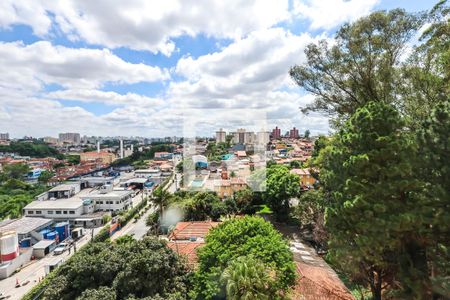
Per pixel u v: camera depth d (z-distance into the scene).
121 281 10.42
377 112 8.75
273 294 9.88
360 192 8.60
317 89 16.66
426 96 11.45
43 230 35.62
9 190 59.38
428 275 7.99
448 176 7.67
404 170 8.08
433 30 12.14
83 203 44.88
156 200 29.12
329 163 10.87
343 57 14.81
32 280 25.61
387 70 13.35
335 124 17.17
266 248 11.34
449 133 7.66
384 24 13.16
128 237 21.88
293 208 27.17
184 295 11.05
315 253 19.14
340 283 14.16
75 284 10.70
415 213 7.85
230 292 9.31
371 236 8.20
